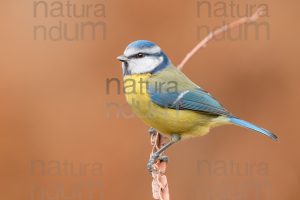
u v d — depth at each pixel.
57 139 12.54
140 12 13.41
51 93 12.85
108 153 12.43
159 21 13.41
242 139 12.70
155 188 7.95
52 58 13.06
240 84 13.21
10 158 12.39
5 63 12.98
